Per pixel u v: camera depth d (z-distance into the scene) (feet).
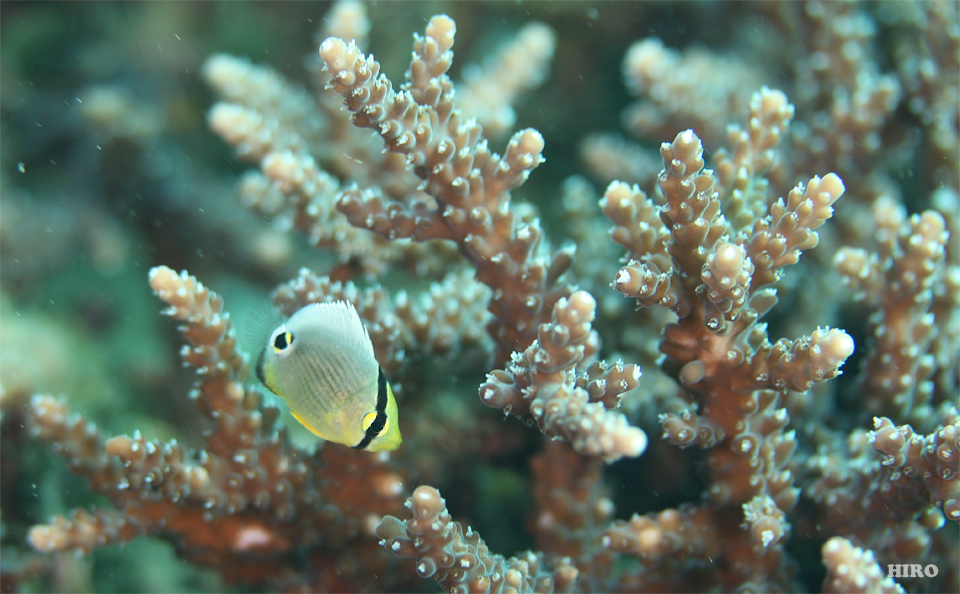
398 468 0.58
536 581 0.52
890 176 0.75
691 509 0.54
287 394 0.48
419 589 0.57
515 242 0.53
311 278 0.58
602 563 0.57
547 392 0.47
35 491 0.70
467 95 0.78
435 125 0.52
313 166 0.64
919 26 0.70
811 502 0.55
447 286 0.63
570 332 0.46
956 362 0.59
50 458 0.71
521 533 0.65
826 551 0.48
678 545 0.53
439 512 0.48
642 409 0.61
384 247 0.64
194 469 0.53
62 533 0.54
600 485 0.59
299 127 0.78
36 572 0.66
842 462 0.55
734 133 0.57
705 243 0.49
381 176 0.73
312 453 0.58
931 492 0.48
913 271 0.56
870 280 0.57
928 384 0.57
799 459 0.57
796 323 0.67
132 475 0.52
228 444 0.54
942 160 0.68
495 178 0.53
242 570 0.57
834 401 0.64
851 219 0.68
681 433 0.50
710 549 0.53
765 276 0.49
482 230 0.53
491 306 0.54
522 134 0.52
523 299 0.53
